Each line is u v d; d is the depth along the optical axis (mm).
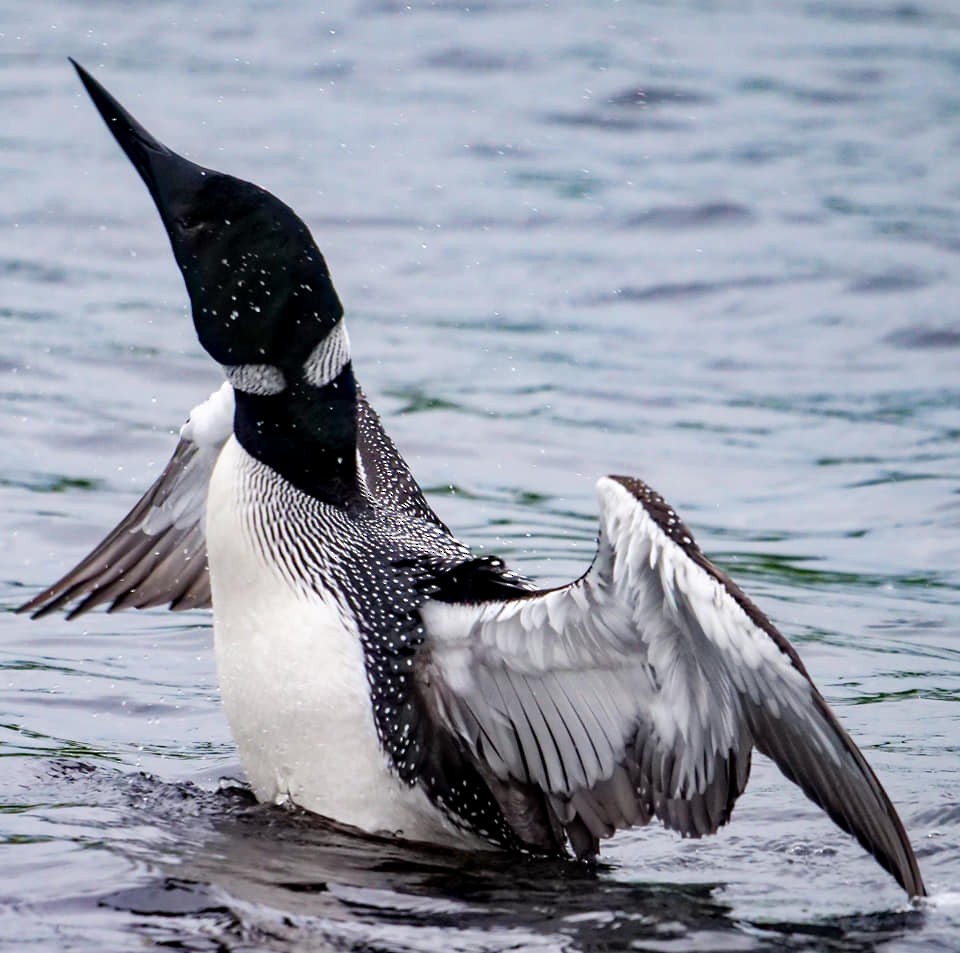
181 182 8094
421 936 6473
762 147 26406
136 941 6262
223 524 7895
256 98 28141
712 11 36281
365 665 7531
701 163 25500
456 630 7391
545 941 6496
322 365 8039
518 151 25844
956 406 16406
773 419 16031
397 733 7527
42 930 6336
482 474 14312
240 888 6848
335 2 35906
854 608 11586
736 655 6504
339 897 6848
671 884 7262
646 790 7332
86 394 15914
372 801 7578
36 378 16250
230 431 8984
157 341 17547
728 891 7195
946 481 14273
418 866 7332
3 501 13148
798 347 18328
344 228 22078
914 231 22203
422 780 7562
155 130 25781
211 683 10062
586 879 7324
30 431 14859
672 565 6348
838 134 27188
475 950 6348
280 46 32031
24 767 8422
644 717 7176
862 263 20906
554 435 15320
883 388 16984
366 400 9578
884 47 32969
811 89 29875
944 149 26328
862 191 24172
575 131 27125
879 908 6965
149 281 19828
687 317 19406
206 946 6250
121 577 9617
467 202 23359
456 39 32594
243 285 7953
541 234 22281
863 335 18641
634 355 17938
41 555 12125
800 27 34719
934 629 11211
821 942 6582
